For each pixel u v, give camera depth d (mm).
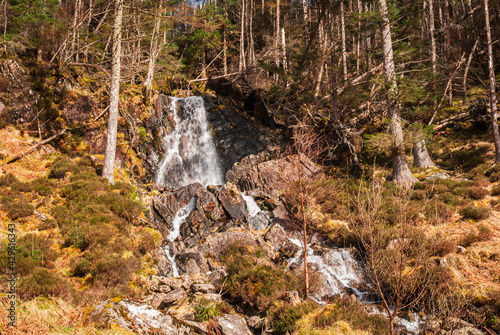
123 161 18344
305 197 10219
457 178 18438
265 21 41969
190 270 11734
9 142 15320
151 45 25781
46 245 10359
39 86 17688
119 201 13617
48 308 6688
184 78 29844
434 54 25984
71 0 24719
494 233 12117
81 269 9852
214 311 8555
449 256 11117
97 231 11312
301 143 11250
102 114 18562
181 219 15445
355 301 9922
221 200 15578
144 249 11820
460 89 28391
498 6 26438
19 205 11578
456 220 13391
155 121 21062
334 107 22562
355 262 11992
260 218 15344
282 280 10062
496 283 9898
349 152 21094
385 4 18516
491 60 19031
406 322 8922
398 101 18094
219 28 34844
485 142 20969
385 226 12164
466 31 29547
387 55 18656
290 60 25641
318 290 10578
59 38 20016
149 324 6715
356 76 28078
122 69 26609
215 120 23109
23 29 20359
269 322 8445
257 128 22875
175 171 20391
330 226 14438
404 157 17828
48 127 17234
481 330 8445
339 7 24703
